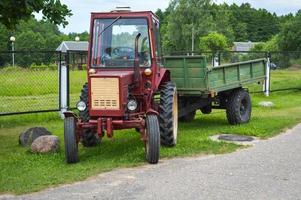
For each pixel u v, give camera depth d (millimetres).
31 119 14266
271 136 11516
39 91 19719
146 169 8352
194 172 8094
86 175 7926
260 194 6898
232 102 12945
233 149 9930
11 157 9289
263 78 14492
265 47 81250
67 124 8781
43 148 9547
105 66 9703
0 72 17938
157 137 8641
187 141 10609
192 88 12117
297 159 9055
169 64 12289
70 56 15133
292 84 23219
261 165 8578
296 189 7145
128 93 9156
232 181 7543
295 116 14688
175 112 10391
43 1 11688
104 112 8867
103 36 9820
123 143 10641
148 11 9766
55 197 6840
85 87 9820
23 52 13781
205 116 14766
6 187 7258
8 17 11727
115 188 7242
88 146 10258
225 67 12617
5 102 17828
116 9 9883
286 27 75438
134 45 9734
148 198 6746
